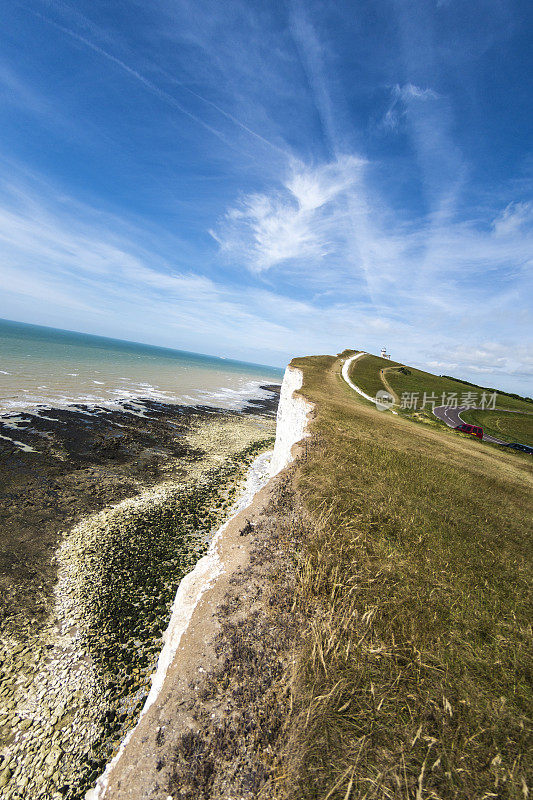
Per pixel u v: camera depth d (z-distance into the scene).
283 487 9.73
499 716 3.43
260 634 4.93
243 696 4.09
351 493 9.07
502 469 15.88
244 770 3.40
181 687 4.48
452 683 3.82
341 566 6.01
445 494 9.88
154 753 3.80
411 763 3.06
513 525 8.62
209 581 6.73
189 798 3.32
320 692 3.77
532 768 3.00
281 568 6.32
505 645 4.40
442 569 6.03
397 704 3.60
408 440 17.08
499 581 5.95
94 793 3.90
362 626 4.60
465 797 2.81
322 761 3.12
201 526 16.30
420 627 4.60
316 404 21.33
